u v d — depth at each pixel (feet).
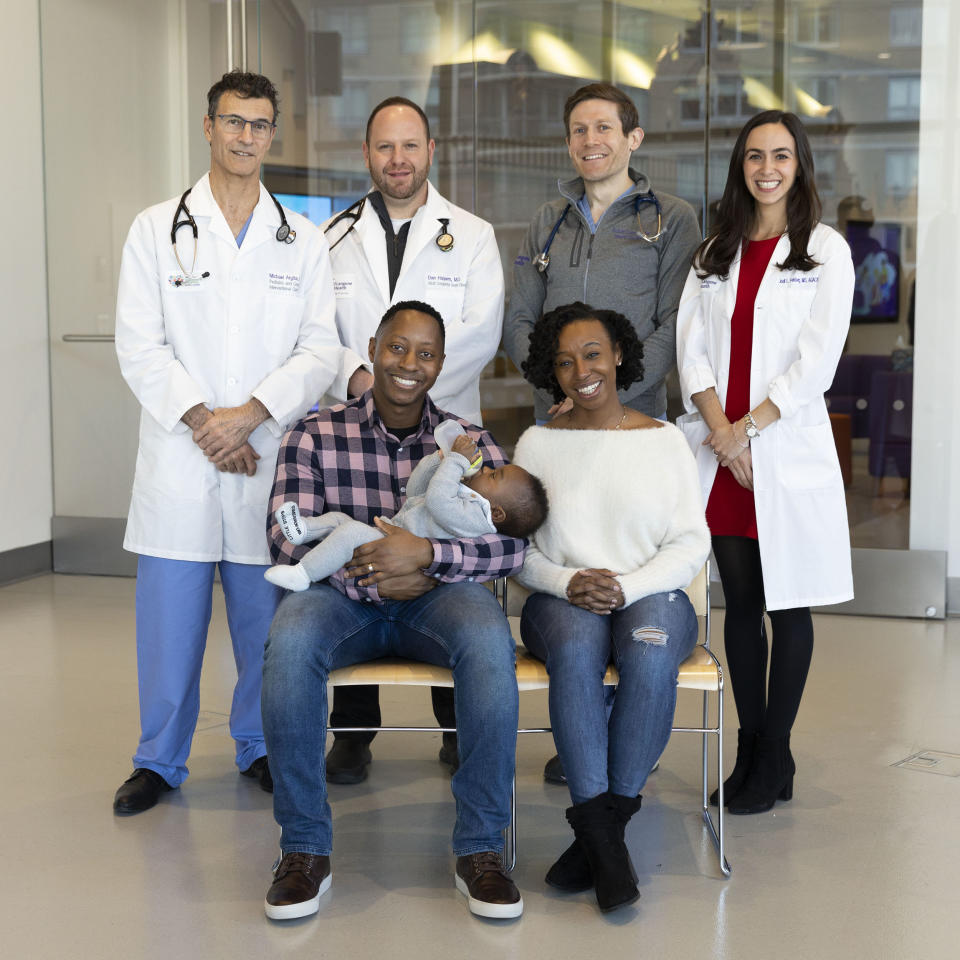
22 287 18.24
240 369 9.28
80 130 18.31
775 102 16.34
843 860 8.20
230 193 9.28
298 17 17.85
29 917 7.32
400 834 8.66
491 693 7.35
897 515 16.14
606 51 16.90
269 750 7.46
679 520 8.18
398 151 10.25
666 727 7.59
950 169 15.69
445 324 10.55
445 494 7.89
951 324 15.79
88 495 18.92
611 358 8.37
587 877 7.69
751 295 9.29
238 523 9.32
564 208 10.81
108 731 11.00
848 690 12.48
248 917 7.34
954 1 15.46
